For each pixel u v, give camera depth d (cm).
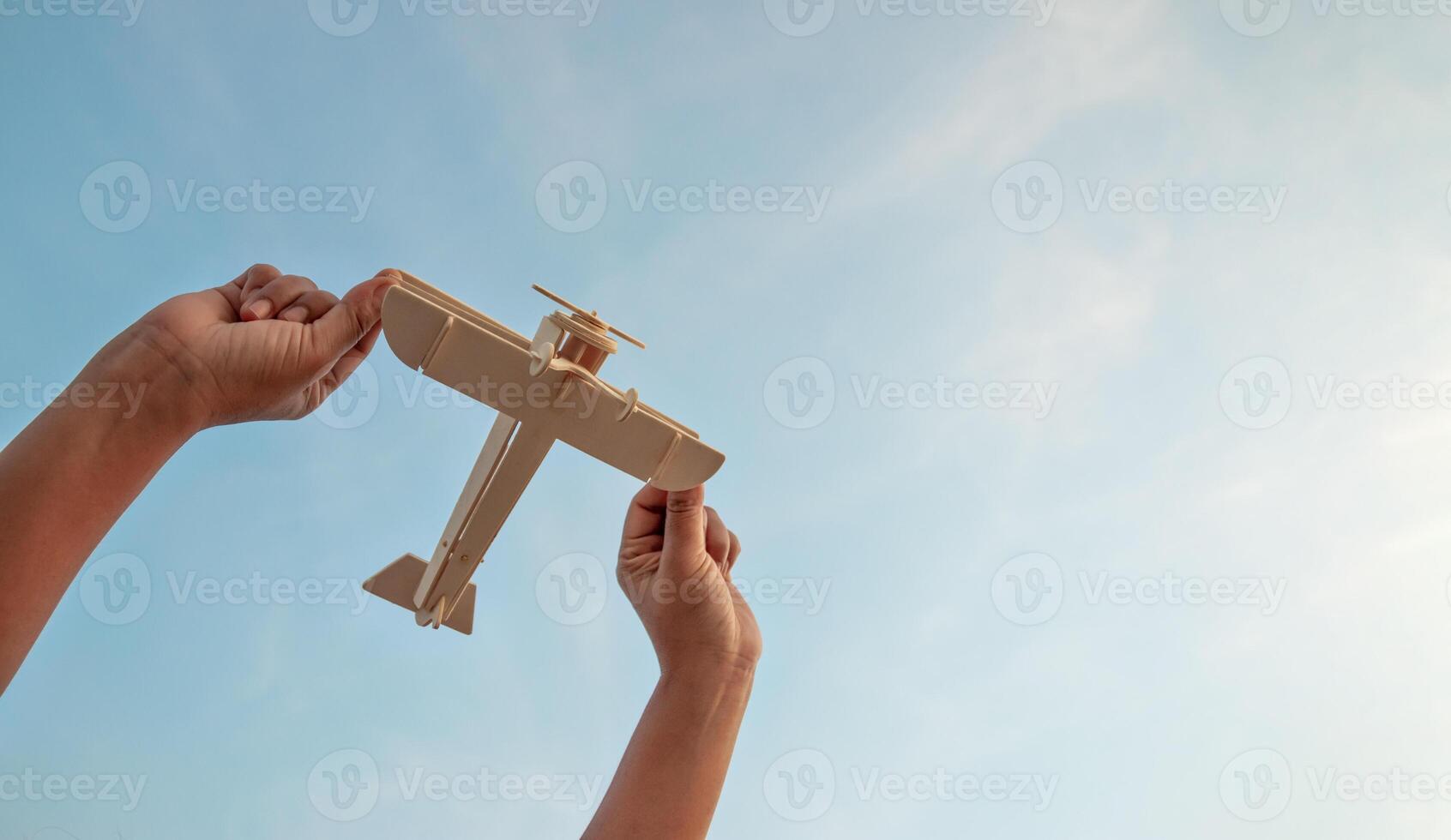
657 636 246
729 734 236
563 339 275
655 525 273
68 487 157
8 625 144
